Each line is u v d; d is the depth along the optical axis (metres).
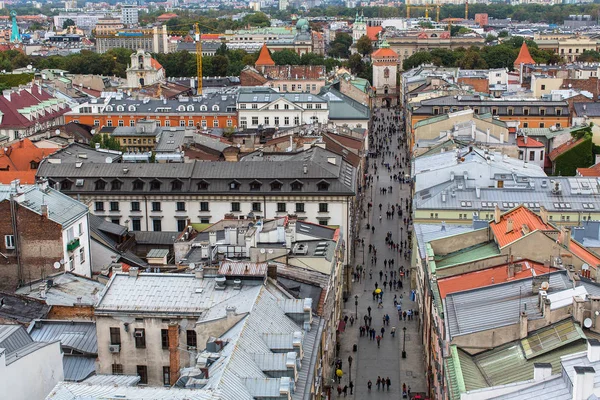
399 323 165.88
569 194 179.50
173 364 100.88
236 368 85.56
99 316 105.81
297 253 136.88
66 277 133.75
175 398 75.00
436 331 119.94
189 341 104.69
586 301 94.00
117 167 189.88
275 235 139.25
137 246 178.62
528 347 94.12
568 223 174.25
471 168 188.88
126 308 106.06
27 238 142.75
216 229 156.62
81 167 190.38
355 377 141.12
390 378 140.62
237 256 134.38
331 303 133.62
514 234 129.62
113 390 77.00
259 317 100.75
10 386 81.88
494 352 96.94
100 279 136.00
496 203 177.88
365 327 162.75
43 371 88.31
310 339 105.56
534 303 102.62
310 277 129.50
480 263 124.00
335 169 190.25
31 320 111.50
